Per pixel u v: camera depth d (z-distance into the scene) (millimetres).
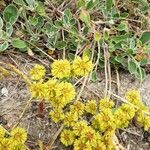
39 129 183
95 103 180
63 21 202
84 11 201
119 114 171
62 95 164
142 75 199
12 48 204
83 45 206
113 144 174
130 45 201
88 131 165
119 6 225
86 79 195
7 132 169
